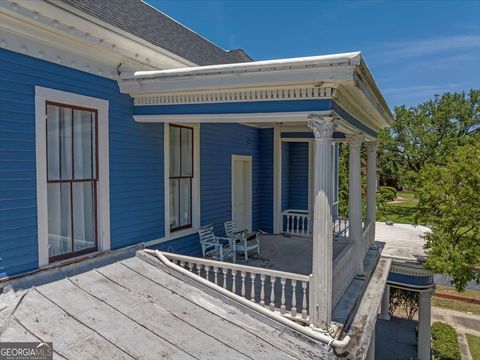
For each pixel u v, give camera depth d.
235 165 10.97
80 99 5.20
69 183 5.21
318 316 4.64
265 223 12.22
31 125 4.49
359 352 4.32
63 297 4.31
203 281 5.25
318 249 4.64
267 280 6.94
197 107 5.67
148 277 5.35
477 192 9.55
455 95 29.56
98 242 5.64
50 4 4.31
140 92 5.88
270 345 4.22
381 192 30.31
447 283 17.55
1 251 4.18
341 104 5.22
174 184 7.69
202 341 4.01
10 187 4.26
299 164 13.39
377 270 8.57
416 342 12.12
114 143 5.86
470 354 11.12
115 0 7.68
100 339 3.66
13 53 4.26
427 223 10.34
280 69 4.49
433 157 29.02
